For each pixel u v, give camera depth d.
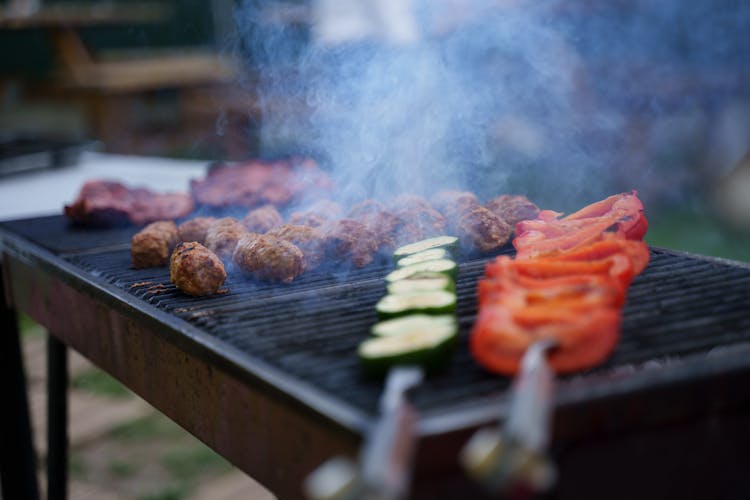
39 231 2.80
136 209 2.86
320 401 1.22
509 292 1.45
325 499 0.87
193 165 5.05
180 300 1.85
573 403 1.16
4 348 2.84
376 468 0.87
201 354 1.51
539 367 1.11
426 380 1.31
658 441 1.23
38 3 9.69
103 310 1.98
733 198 6.58
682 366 1.25
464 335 1.51
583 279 1.49
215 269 1.87
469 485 1.13
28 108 8.94
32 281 2.50
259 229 2.35
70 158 5.06
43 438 3.78
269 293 1.89
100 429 3.85
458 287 1.84
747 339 1.41
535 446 0.91
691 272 1.84
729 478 1.29
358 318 1.65
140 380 1.84
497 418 1.13
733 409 1.27
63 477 3.02
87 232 2.77
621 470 1.21
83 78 8.46
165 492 3.28
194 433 1.63
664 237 6.13
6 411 2.88
